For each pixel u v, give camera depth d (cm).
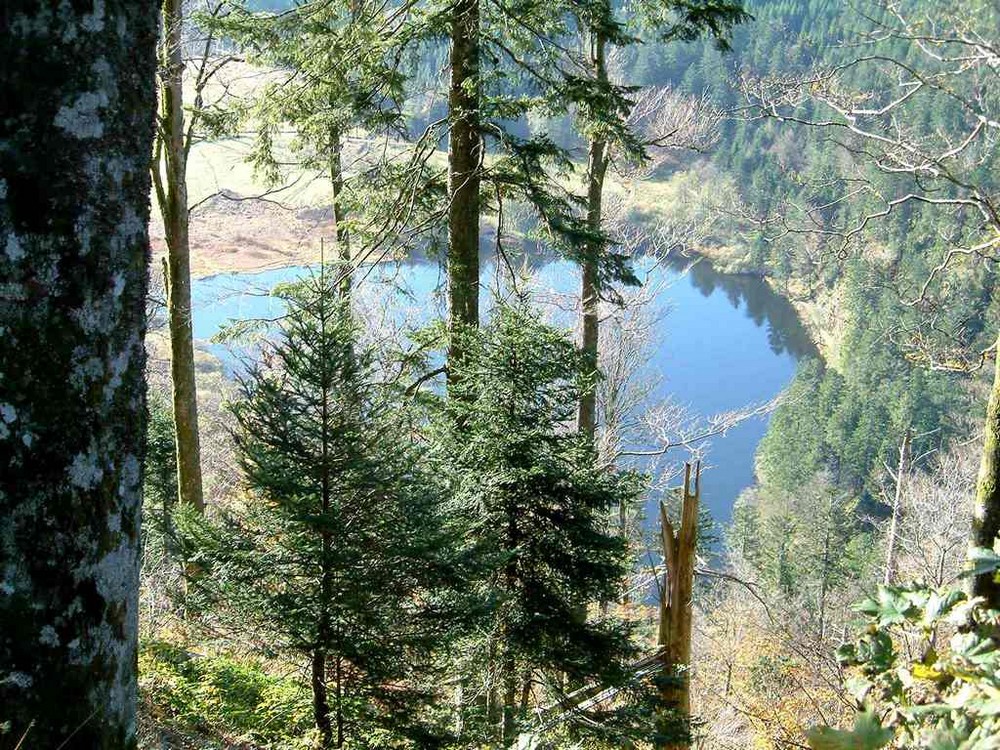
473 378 892
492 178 1034
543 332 888
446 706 741
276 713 724
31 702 230
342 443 618
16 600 227
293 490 609
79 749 237
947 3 973
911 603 236
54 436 228
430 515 656
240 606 620
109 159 232
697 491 880
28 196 220
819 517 3133
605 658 858
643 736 826
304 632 615
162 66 1129
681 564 890
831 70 1077
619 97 977
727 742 1097
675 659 902
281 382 636
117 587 246
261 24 1016
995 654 200
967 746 140
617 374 1820
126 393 245
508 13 947
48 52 218
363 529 634
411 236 1077
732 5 984
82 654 237
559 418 897
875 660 236
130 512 250
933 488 1858
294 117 1032
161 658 829
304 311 626
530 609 862
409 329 1381
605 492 874
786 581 2978
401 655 635
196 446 1273
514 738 743
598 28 988
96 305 234
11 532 226
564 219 1042
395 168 1078
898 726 222
